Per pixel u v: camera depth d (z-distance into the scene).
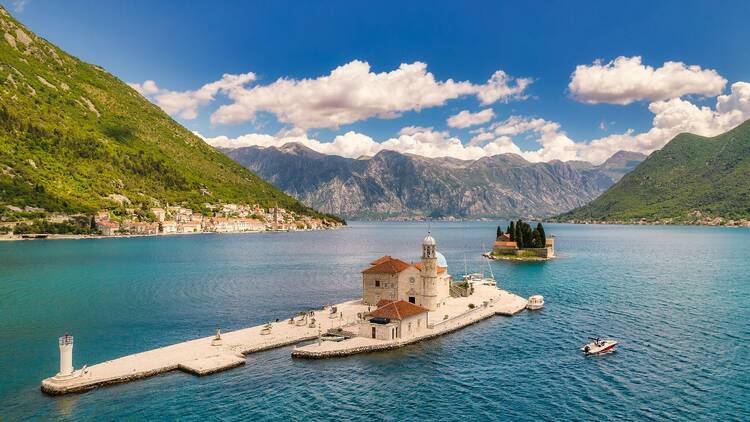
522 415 60.69
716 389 67.50
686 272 183.50
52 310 114.25
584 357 81.44
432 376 73.50
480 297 132.12
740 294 135.12
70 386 66.00
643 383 70.00
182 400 64.25
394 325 89.81
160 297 131.88
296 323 99.25
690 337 91.94
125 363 74.81
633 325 101.38
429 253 112.56
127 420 58.78
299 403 63.78
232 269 193.50
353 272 188.25
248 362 78.69
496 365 78.12
